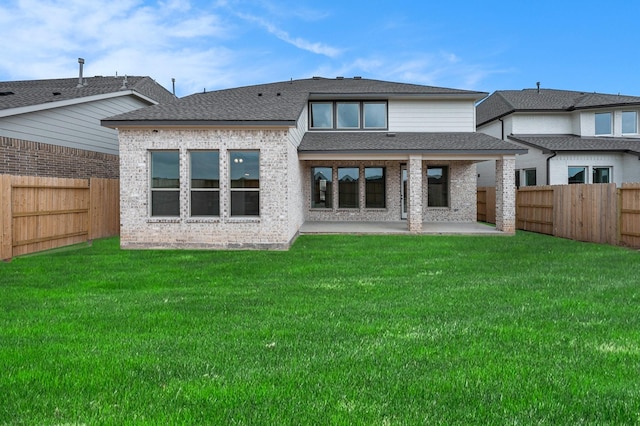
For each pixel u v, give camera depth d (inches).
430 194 828.6
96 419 124.3
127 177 526.0
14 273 354.9
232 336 196.7
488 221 860.6
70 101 611.8
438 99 804.6
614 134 919.7
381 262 405.1
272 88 836.6
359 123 809.5
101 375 153.7
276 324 214.1
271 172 521.7
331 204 828.6
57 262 410.0
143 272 360.2
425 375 154.3
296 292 285.0
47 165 572.7
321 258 431.5
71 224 534.9
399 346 182.5
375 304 252.5
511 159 653.3
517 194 755.4
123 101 759.1
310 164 818.2
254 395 138.3
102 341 190.2
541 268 369.7
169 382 148.8
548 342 187.5
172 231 526.3
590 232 560.1
